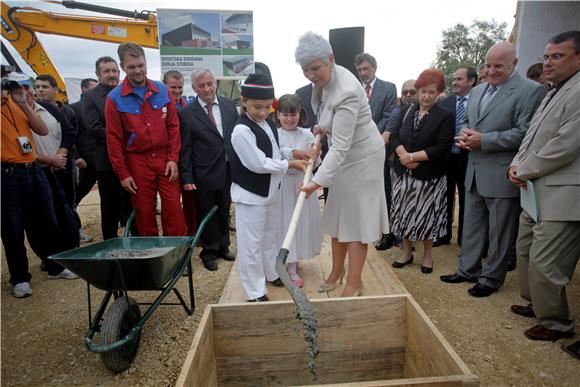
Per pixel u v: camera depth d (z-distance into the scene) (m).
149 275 2.46
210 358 1.85
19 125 3.51
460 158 4.59
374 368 2.04
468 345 2.79
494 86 3.29
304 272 3.70
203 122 4.06
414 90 4.94
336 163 2.43
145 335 3.02
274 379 2.01
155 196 3.85
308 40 2.39
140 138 3.59
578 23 6.08
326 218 2.95
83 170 5.65
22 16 9.63
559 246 2.60
